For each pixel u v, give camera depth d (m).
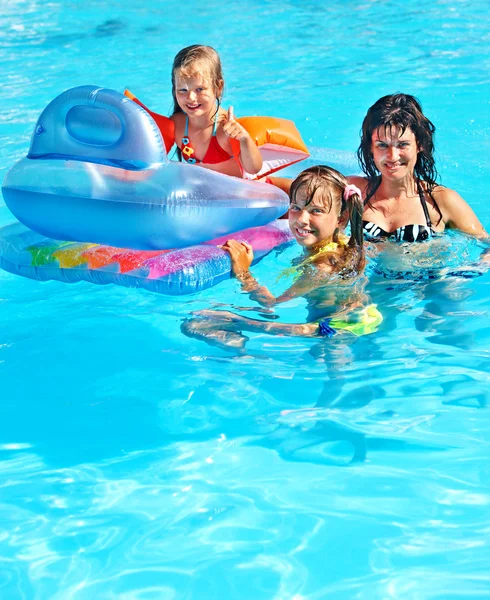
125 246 3.52
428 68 6.96
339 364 2.93
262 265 3.72
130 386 2.88
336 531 2.14
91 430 2.65
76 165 3.39
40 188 3.41
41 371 3.00
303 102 6.29
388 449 2.45
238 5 9.69
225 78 6.98
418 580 1.96
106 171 3.38
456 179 4.67
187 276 3.37
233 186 3.60
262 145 4.36
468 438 2.48
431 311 3.25
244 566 2.04
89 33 8.72
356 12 9.09
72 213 3.40
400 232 3.64
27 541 2.17
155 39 8.34
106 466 2.46
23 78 7.15
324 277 3.37
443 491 2.26
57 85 6.91
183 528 2.19
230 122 4.00
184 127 4.21
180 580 2.01
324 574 2.00
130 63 7.51
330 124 5.80
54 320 3.38
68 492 2.35
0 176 4.91
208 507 2.26
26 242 3.76
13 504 2.31
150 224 3.37
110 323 3.34
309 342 3.08
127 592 1.98
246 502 2.27
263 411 2.69
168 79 6.96
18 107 6.36
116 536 2.17
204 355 3.05
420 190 3.66
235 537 2.14
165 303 3.48
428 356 2.95
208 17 9.23
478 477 2.31
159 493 2.33
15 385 2.92
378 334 3.12
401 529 2.13
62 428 2.67
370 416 2.62
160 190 3.35
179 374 2.93
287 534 2.14
